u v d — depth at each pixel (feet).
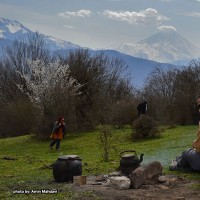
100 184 33.63
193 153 37.42
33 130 118.83
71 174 35.94
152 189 31.12
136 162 37.04
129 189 31.32
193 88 142.92
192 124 124.26
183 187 31.76
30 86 131.95
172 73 213.05
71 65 143.33
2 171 53.36
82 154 75.31
